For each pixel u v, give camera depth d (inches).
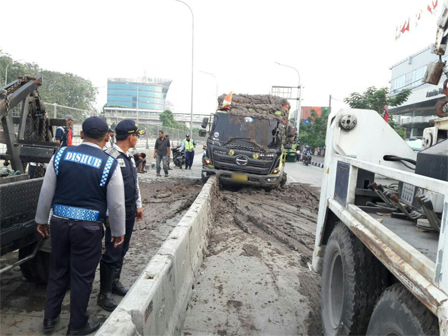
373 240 96.1
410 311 76.6
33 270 156.9
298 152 1583.4
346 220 119.0
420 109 1379.2
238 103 525.7
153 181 551.5
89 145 123.8
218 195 410.3
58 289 125.6
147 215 318.7
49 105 535.2
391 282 107.7
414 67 1371.8
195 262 188.5
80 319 123.1
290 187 561.3
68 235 118.6
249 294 172.6
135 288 101.9
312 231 297.1
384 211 123.6
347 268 113.9
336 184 144.2
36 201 146.2
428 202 92.2
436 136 138.7
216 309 156.6
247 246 244.7
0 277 169.9
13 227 133.2
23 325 131.0
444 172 96.7
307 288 182.7
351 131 154.7
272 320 150.7
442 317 60.6
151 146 1054.4
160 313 108.7
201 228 225.6
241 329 142.6
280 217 337.7
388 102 880.9
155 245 236.1
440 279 65.1
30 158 184.5
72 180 118.3
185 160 800.9
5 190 127.5
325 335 129.9
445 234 65.0
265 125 485.7
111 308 146.5
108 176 121.1
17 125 201.8
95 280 174.7
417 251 79.3
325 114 1943.9
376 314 92.3
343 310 113.6
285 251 240.8
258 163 467.2
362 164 113.4
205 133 529.7
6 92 169.9
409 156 156.8
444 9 140.3
